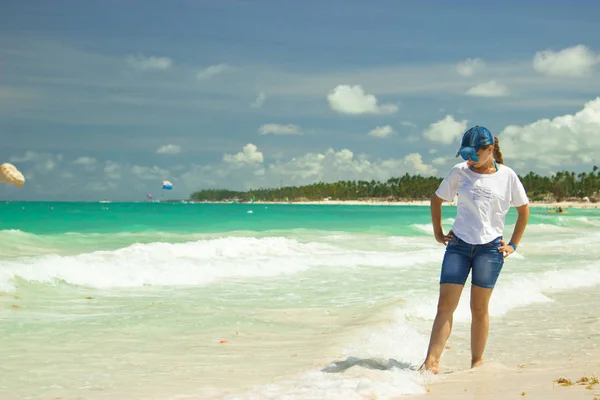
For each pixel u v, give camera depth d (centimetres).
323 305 855
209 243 1505
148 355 540
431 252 1595
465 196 453
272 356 542
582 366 476
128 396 402
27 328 644
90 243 1727
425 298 847
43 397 402
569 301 905
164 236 2045
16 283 891
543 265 1417
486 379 418
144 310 766
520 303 877
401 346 584
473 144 439
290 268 1270
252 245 1565
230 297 917
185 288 1002
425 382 413
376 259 1429
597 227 3781
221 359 527
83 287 957
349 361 496
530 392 367
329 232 2353
